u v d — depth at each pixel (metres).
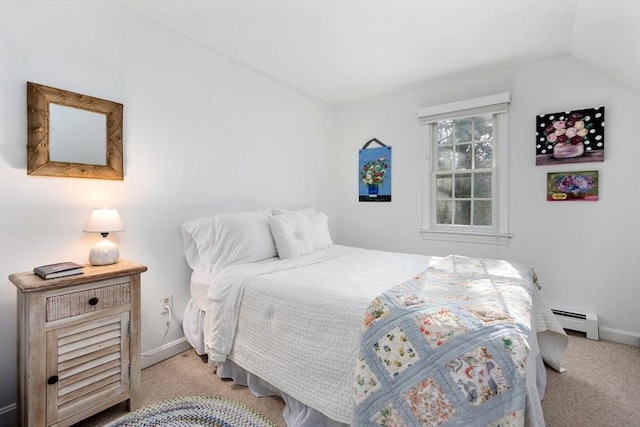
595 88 2.44
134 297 1.61
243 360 1.71
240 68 2.68
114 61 1.89
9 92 1.52
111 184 1.89
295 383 1.45
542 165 2.64
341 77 3.02
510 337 1.02
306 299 1.51
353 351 1.29
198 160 2.36
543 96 2.64
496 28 2.19
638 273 2.34
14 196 1.54
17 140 1.54
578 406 1.62
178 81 2.23
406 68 2.83
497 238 2.86
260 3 1.91
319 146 3.62
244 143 2.73
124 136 1.94
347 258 2.43
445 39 2.34
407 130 3.36
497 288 1.49
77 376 1.41
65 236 1.71
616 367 2.01
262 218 2.47
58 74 1.67
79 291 1.41
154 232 2.10
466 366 1.02
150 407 1.62
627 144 2.34
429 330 1.12
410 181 3.35
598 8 1.79
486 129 2.96
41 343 1.30
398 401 1.09
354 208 3.77
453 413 1.00
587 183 2.47
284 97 3.14
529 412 0.94
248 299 1.74
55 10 1.65
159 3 1.91
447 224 3.19
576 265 2.55
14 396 1.54
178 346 2.21
